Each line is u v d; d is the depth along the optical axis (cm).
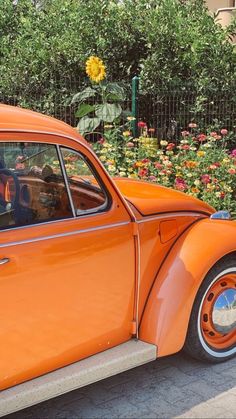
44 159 310
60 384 307
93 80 880
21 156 301
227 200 669
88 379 318
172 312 349
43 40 998
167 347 350
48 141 309
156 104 976
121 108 920
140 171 673
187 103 977
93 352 333
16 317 293
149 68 973
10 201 297
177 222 373
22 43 1014
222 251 369
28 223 300
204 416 331
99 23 1012
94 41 1002
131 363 336
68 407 341
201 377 375
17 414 334
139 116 969
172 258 362
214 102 988
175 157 722
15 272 290
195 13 1078
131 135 871
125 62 1031
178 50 992
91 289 323
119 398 350
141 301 352
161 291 352
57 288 307
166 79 971
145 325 350
